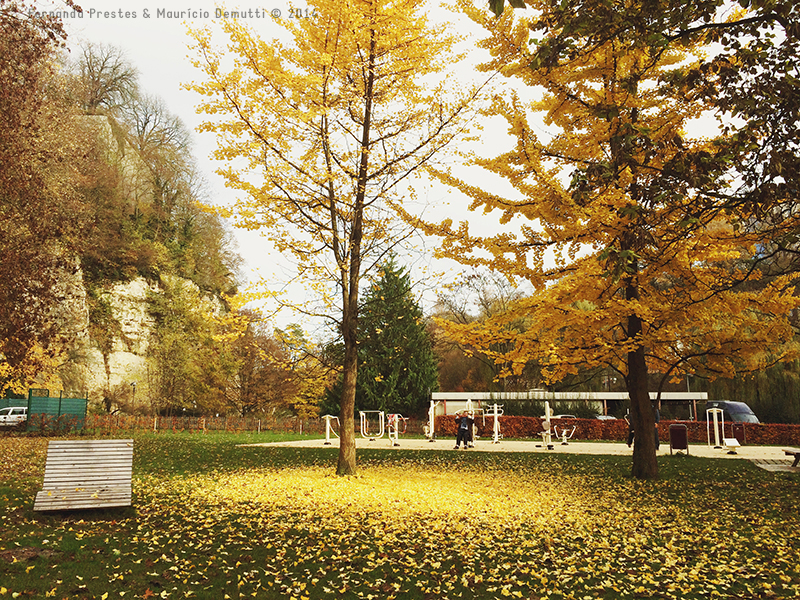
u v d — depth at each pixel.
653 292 11.40
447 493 10.65
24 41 13.47
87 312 37.41
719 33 6.97
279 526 7.39
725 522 8.48
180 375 39.72
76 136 22.94
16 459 14.67
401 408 35.06
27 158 14.78
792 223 7.98
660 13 6.68
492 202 11.37
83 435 25.06
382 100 11.80
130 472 7.80
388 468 14.94
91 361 40.16
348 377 12.52
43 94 17.95
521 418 28.92
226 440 24.34
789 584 5.57
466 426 20.38
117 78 51.66
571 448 20.48
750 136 6.74
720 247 10.42
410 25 10.82
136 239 46.56
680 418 31.41
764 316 16.38
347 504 9.10
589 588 5.42
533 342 11.59
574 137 11.48
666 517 8.84
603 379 38.62
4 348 14.65
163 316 44.97
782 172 6.64
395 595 5.07
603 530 7.86
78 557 5.67
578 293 10.48
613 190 9.30
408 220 11.80
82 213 23.28
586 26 6.81
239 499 9.35
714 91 7.27
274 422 33.38
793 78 6.44
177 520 7.57
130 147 51.25
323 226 11.59
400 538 7.06
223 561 5.80
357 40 10.64
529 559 6.33
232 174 11.09
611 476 13.10
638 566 6.22
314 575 5.54
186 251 51.16
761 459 15.70
